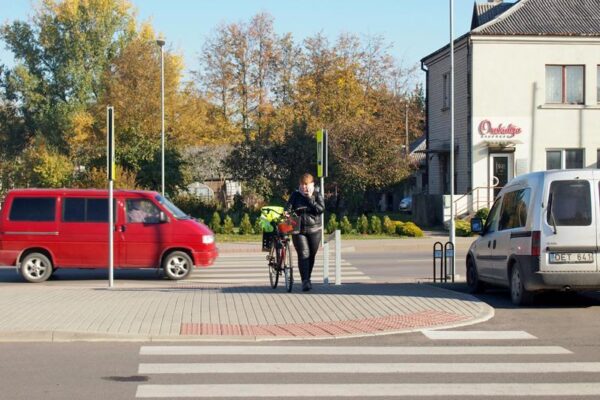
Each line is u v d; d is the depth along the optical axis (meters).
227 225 35.50
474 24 43.19
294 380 7.97
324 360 8.99
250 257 25.78
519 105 35.72
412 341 10.20
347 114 59.44
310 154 40.19
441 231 35.56
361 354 9.35
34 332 10.17
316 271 20.97
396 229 34.00
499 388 7.66
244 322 11.34
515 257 13.21
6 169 60.56
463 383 7.86
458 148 37.31
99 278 19.16
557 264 12.42
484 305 12.90
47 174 51.50
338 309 12.48
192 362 8.84
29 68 64.88
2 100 66.75
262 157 41.28
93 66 64.06
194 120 55.47
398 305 12.88
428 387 7.69
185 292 14.77
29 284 17.86
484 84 35.66
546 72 35.84
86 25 63.78
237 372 8.34
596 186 12.54
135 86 54.22
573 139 35.84
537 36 35.53
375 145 39.06
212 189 61.19
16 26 64.62
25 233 18.14
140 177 45.06
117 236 18.36
